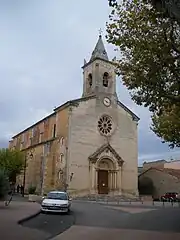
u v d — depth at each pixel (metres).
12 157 46.09
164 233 13.48
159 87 13.15
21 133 61.53
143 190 50.56
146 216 20.23
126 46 13.27
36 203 29.36
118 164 43.53
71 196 39.03
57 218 18.81
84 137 42.47
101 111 45.00
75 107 43.00
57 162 42.44
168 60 12.30
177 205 32.66
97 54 47.84
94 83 46.28
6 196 26.03
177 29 11.70
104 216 20.31
